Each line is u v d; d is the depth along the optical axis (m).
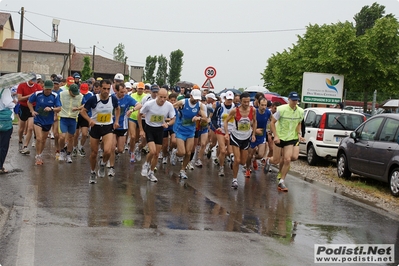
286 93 40.03
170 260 5.84
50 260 5.64
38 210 7.73
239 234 7.13
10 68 63.72
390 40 28.94
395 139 11.06
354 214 9.00
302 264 6.04
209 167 13.86
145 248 6.22
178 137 11.31
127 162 13.27
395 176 10.80
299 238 7.18
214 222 7.70
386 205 10.10
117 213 7.83
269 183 11.80
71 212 7.71
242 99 10.59
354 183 12.50
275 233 7.34
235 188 10.77
